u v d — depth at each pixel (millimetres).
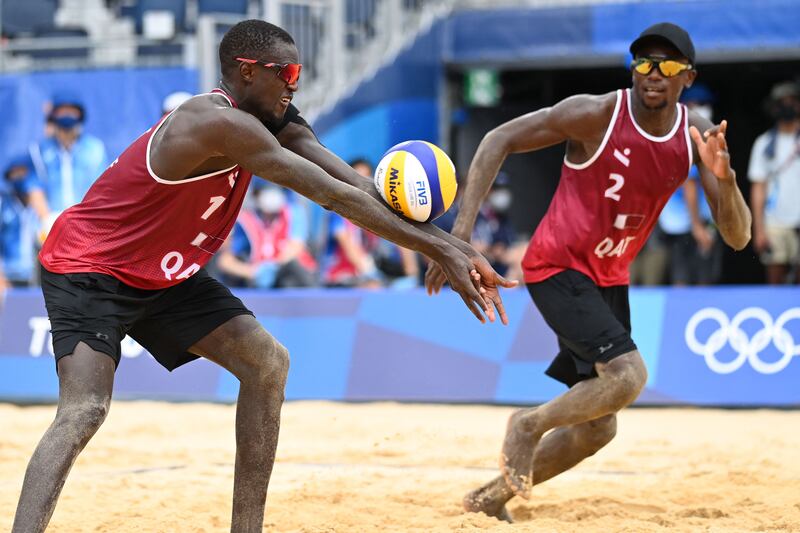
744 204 10500
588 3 27391
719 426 18891
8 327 23375
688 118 10898
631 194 10766
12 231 25953
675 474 13906
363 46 28766
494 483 11258
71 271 8414
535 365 21219
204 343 8969
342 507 11781
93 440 17203
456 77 29766
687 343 21000
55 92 25719
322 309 22500
